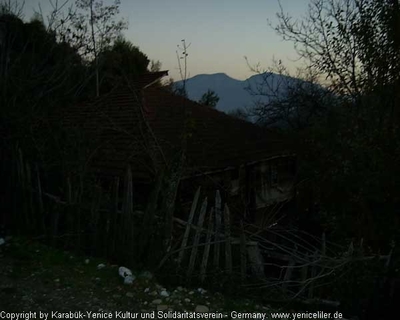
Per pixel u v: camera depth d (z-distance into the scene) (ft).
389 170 25.70
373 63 31.04
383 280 18.44
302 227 38.34
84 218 20.31
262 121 52.49
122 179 26.55
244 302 16.74
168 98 46.55
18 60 28.71
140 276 17.24
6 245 20.27
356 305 18.16
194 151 33.37
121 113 36.06
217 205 18.10
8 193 23.35
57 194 22.68
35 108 27.30
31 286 15.81
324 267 18.31
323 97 43.55
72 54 33.53
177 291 16.66
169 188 18.97
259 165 44.93
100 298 15.21
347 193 29.96
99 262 18.71
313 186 35.58
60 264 18.20
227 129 47.52
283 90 47.93
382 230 26.50
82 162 21.52
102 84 46.60
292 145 45.47
